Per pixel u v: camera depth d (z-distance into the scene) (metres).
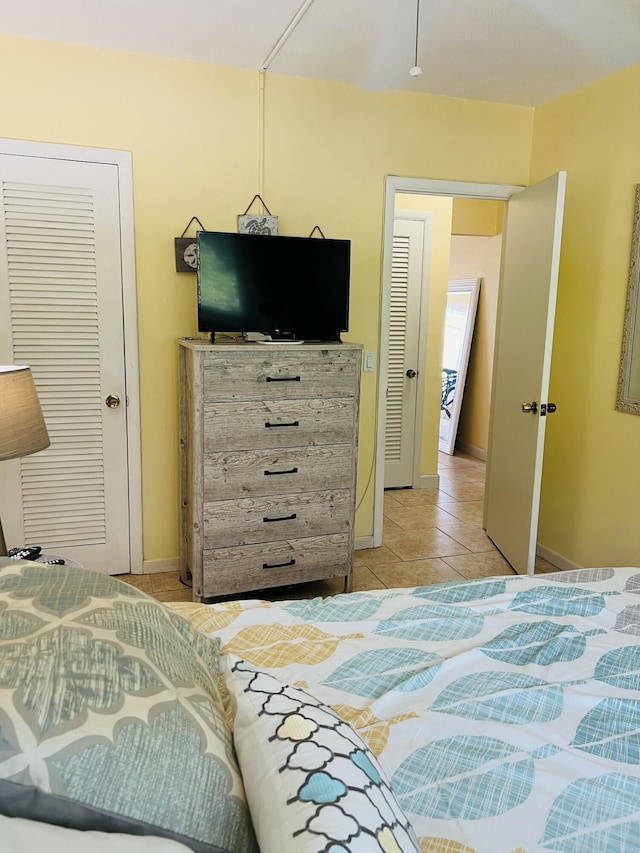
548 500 3.53
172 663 0.96
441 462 6.00
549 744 1.14
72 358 2.94
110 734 0.76
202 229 3.04
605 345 3.08
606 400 3.08
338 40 2.67
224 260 2.73
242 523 2.73
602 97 3.04
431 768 1.08
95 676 0.82
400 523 4.12
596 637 1.52
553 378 3.46
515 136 3.53
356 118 3.22
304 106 3.12
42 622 0.91
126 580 3.13
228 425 2.63
